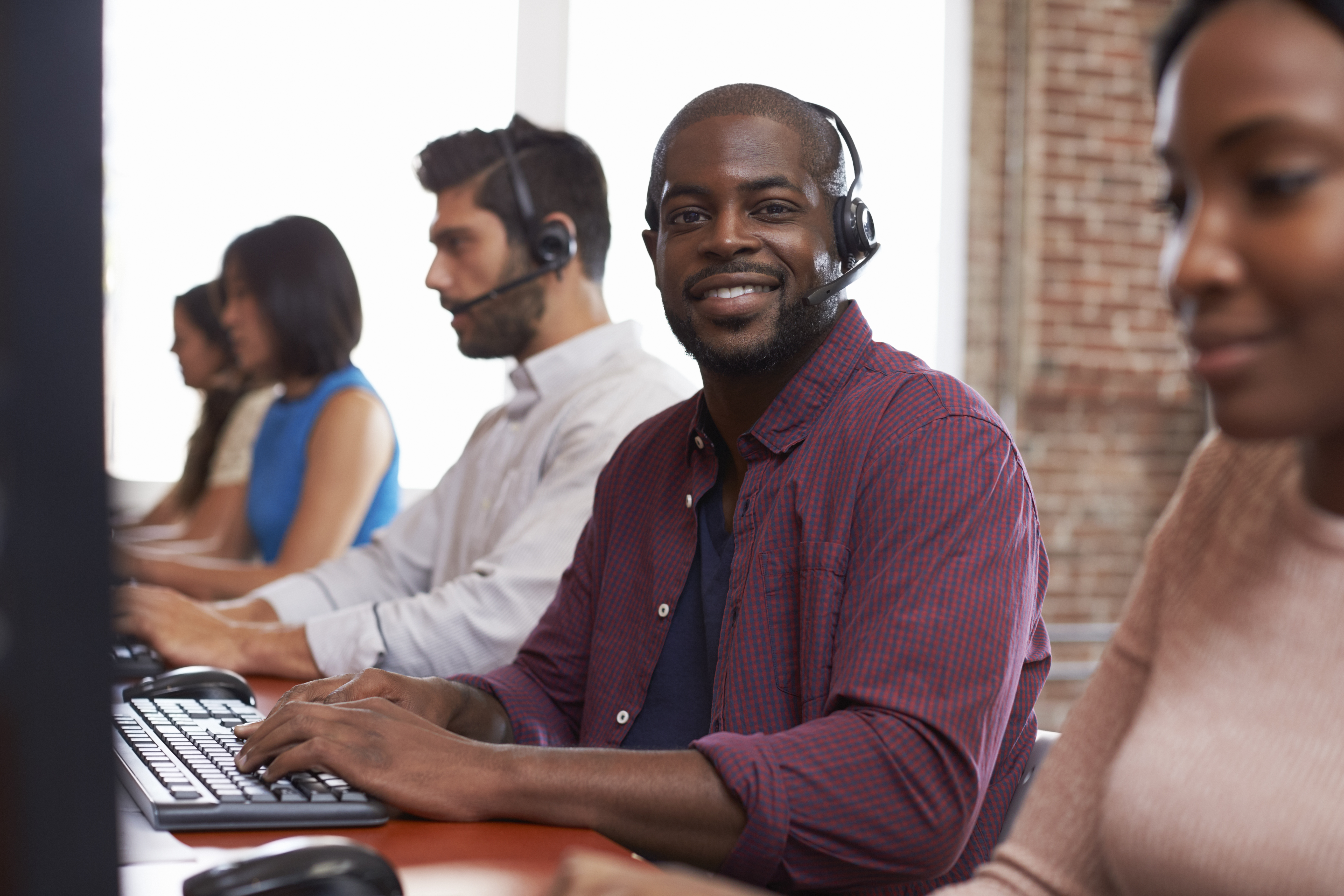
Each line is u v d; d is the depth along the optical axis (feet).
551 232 6.87
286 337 9.30
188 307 11.48
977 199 14.16
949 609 3.50
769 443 4.09
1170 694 2.49
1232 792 2.28
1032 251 14.14
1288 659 2.34
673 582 4.34
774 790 3.20
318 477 8.92
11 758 1.58
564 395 6.63
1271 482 2.51
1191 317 1.97
